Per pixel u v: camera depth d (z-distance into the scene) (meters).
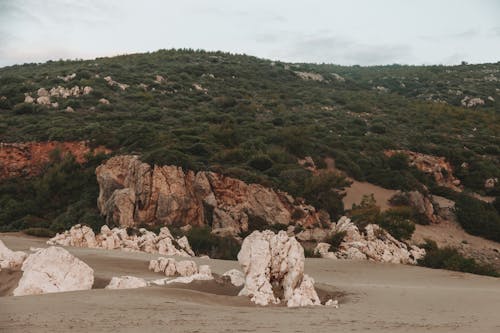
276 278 20.52
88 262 26.95
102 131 61.31
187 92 95.06
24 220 48.75
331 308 18.12
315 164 64.81
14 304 15.02
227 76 115.56
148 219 46.41
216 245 41.22
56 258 19.30
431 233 53.16
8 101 77.88
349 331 13.27
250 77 119.38
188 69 114.38
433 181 69.50
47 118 70.19
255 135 69.94
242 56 154.50
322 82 133.38
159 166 48.47
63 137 60.81
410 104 112.69
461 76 164.00
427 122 95.75
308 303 19.00
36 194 54.03
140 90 92.06
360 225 44.97
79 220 47.81
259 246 20.59
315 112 93.69
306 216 49.38
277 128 75.00
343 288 23.92
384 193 61.44
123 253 32.09
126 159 50.75
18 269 21.86
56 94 82.69
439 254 38.38
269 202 49.31
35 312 13.86
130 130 61.94
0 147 59.75
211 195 48.78
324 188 53.06
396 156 70.00
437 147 76.81
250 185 50.16
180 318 14.09
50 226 47.66
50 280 18.69
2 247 22.91
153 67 116.19
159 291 18.41
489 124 99.25
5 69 129.50
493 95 135.25
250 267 20.27
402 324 14.84
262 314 15.89
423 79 160.12
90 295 16.92
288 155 63.16
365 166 67.62
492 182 70.38
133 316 13.91
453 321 15.77
